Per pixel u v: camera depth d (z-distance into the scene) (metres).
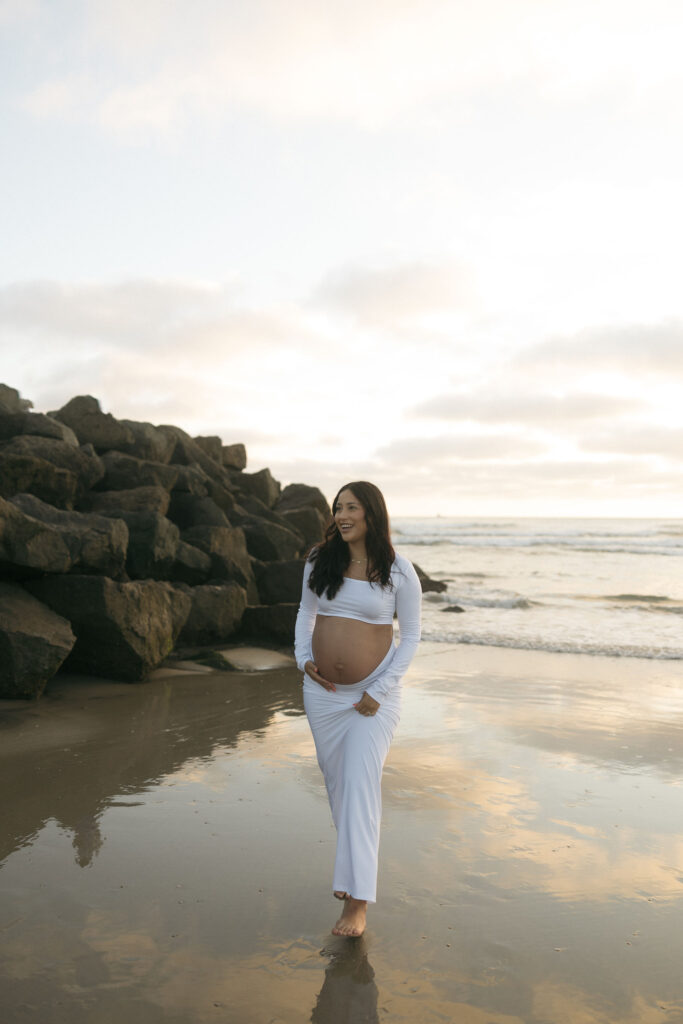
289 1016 2.47
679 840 4.03
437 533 63.12
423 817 4.33
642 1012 2.52
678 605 17.73
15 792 4.69
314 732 3.28
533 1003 2.56
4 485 9.58
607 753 5.68
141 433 14.78
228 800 4.55
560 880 3.52
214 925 3.05
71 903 3.23
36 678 6.93
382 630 3.21
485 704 7.32
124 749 5.65
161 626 8.46
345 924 2.98
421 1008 2.52
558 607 17.23
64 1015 2.45
